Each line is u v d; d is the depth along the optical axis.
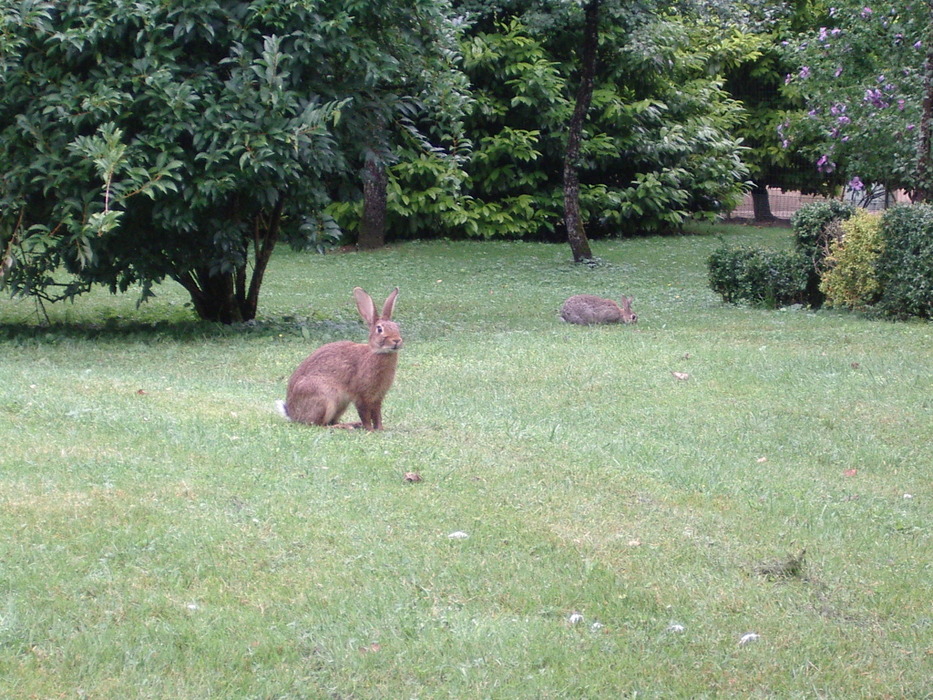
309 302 18.45
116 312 16.73
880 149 19.67
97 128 12.27
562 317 15.71
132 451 6.99
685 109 29.77
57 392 8.87
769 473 7.61
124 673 4.23
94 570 5.06
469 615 4.86
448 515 6.06
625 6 21.80
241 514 5.85
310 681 4.25
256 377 10.93
